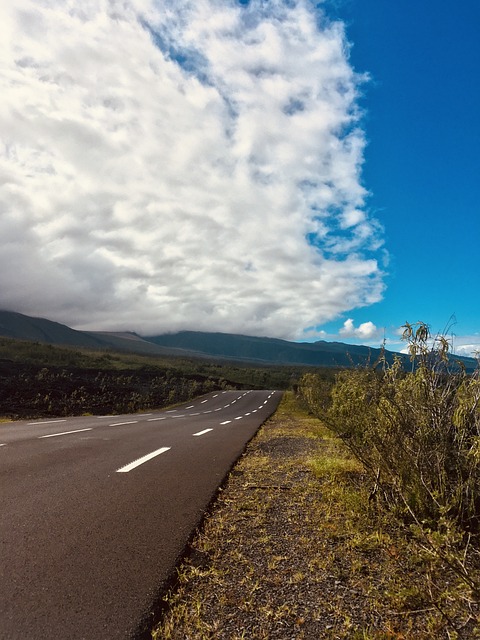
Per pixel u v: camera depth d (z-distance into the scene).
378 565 3.45
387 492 4.74
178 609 2.78
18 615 2.63
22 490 5.54
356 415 4.98
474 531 3.62
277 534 4.15
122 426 14.19
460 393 3.90
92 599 2.85
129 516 4.58
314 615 2.74
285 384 60.53
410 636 2.52
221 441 10.91
